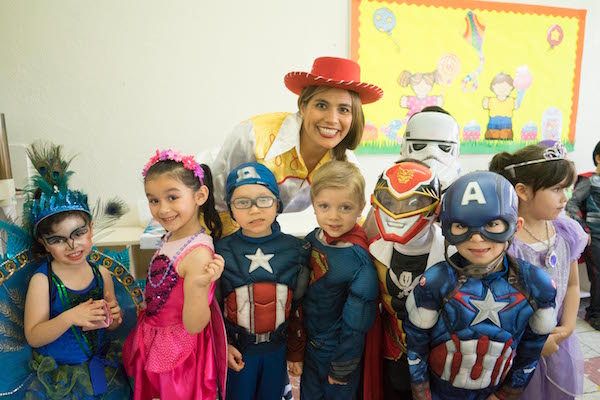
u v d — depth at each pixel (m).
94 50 1.94
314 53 2.18
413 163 0.88
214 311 0.90
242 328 0.94
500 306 0.76
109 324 0.93
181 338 0.88
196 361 0.90
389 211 0.81
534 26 2.42
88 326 0.87
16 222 0.94
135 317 1.05
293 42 2.14
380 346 1.01
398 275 0.89
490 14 2.35
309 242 0.99
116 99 2.00
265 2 2.07
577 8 2.48
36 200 0.87
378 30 2.22
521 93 2.49
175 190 0.85
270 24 2.10
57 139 1.98
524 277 0.77
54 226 0.84
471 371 0.80
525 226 1.02
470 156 2.51
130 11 1.94
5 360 0.84
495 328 0.77
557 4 2.45
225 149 1.21
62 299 0.90
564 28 2.47
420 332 0.81
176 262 0.87
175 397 0.87
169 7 1.97
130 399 1.00
